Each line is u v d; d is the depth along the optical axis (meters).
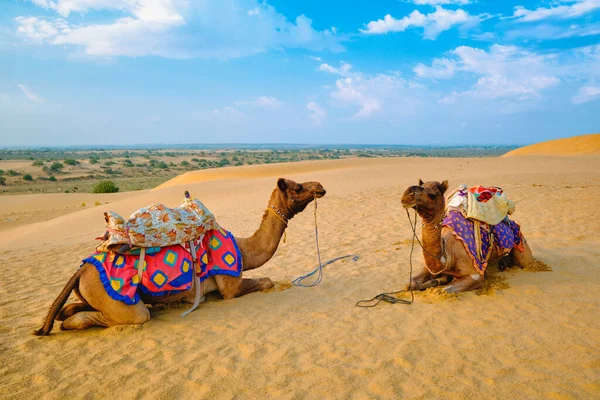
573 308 5.74
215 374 4.58
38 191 69.50
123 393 4.30
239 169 47.09
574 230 10.27
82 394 4.31
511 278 7.05
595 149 56.84
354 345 5.07
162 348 5.21
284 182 6.73
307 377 4.43
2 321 6.39
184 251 6.03
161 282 5.77
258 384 4.35
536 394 3.98
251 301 6.68
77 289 5.70
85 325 5.77
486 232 6.66
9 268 10.70
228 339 5.39
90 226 24.23
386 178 30.27
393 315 5.92
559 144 64.62
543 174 25.83
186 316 6.14
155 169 127.94
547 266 7.48
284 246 10.98
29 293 8.05
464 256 6.43
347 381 4.32
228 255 6.47
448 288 6.44
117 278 5.61
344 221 14.12
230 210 22.00
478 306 6.01
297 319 5.94
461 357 4.68
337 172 35.66
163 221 5.89
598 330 5.09
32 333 5.74
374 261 8.85
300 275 8.22
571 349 4.71
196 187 34.12
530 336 5.05
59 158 189.75
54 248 14.44
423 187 5.71
